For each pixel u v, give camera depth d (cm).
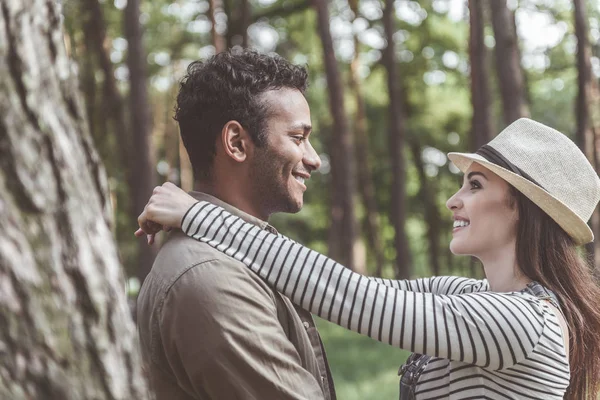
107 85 1589
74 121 122
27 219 113
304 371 189
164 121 2312
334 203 1903
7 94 112
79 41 1542
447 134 2747
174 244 195
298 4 2056
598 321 205
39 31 116
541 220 209
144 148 1370
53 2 119
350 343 1030
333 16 2305
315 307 186
